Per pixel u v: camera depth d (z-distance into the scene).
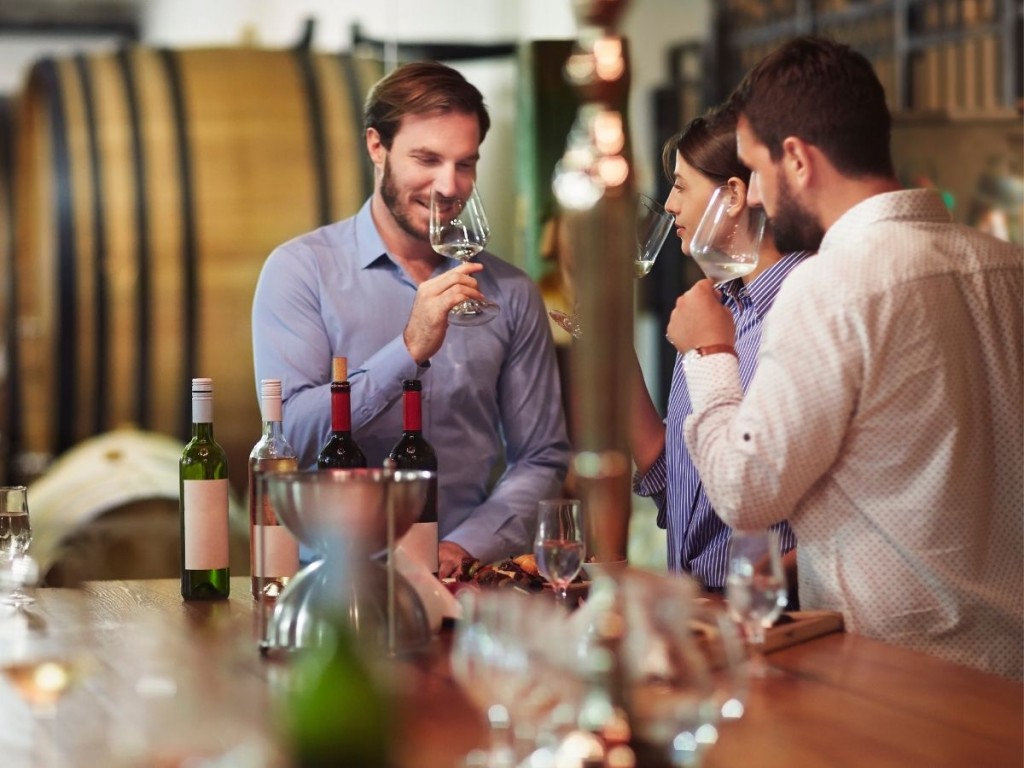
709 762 1.41
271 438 2.37
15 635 2.07
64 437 4.63
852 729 1.52
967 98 5.41
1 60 7.02
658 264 5.64
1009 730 1.52
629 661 1.37
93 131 4.58
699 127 2.74
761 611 1.84
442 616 2.03
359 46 5.30
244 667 1.83
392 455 2.37
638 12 6.48
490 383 2.96
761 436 2.09
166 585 2.57
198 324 4.57
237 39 6.71
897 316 2.08
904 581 2.12
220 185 4.59
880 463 2.11
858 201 2.22
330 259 2.96
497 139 5.63
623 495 1.37
